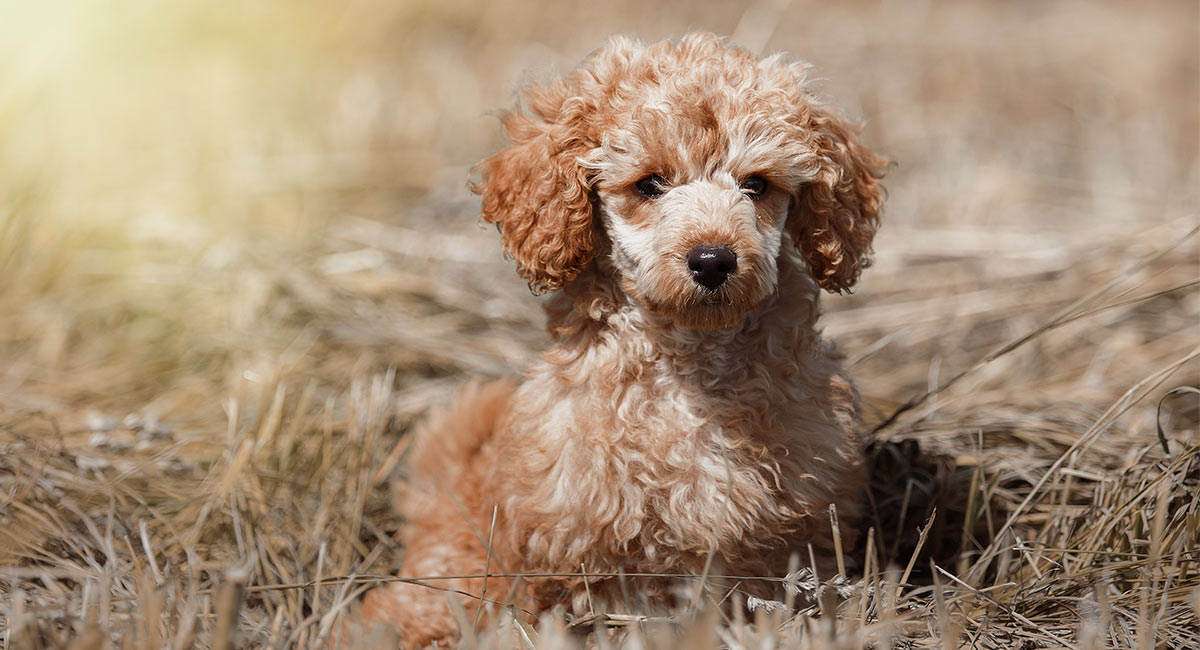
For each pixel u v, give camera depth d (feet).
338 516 14.74
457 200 24.04
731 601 11.87
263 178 24.41
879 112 29.86
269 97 29.04
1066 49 35.12
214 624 10.92
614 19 35.88
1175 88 32.60
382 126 27.99
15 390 16.90
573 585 11.96
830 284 12.41
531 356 18.03
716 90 11.71
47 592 11.43
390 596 13.39
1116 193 24.50
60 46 26.02
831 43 34.53
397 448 15.76
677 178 11.61
